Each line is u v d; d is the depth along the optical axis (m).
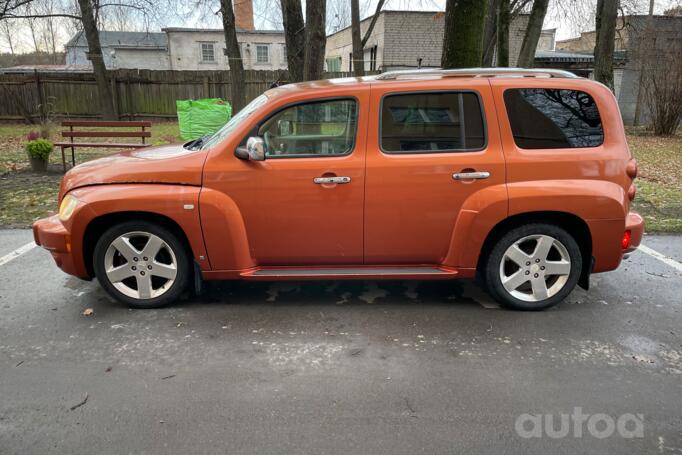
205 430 2.71
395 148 3.97
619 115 4.03
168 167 3.95
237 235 3.98
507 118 3.95
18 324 3.95
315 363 3.40
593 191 3.90
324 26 10.12
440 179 3.92
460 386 3.14
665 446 2.61
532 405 2.95
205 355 3.50
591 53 26.73
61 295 4.52
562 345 3.67
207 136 4.75
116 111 21.17
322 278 4.09
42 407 2.91
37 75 20.50
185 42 35.22
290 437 2.66
